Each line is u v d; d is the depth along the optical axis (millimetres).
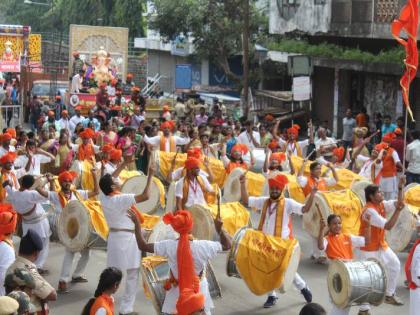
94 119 24500
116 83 32219
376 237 10203
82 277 11734
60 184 11648
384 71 22359
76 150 17719
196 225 11188
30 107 33281
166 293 8602
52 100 34750
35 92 37281
